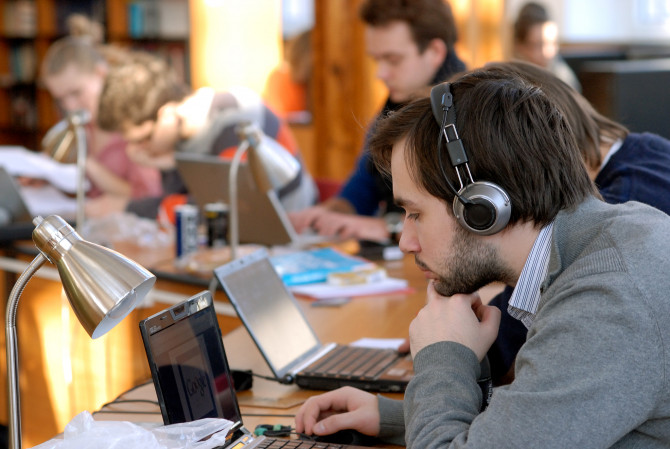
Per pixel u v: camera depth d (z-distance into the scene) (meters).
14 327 1.14
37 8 6.17
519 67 1.85
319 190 3.88
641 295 1.02
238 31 4.97
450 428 1.10
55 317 2.96
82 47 4.38
